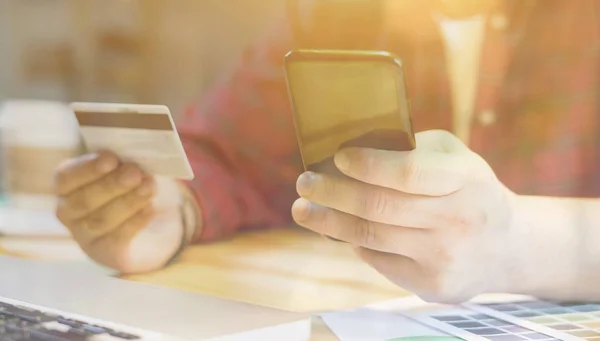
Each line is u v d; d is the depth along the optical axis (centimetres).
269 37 121
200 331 41
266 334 43
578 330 50
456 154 57
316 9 119
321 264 75
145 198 74
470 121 106
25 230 94
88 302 49
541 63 106
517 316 54
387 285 65
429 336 49
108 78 158
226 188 95
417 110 106
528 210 60
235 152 104
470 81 108
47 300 49
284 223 98
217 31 147
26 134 111
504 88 107
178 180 87
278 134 107
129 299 50
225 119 109
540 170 102
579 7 106
